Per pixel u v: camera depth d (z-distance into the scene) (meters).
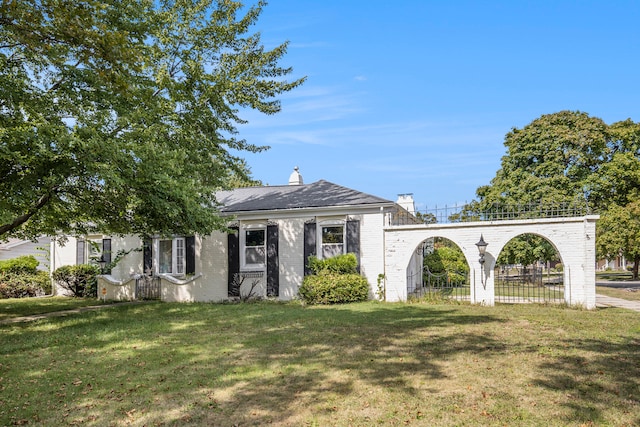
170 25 17.11
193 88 17.28
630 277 38.53
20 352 9.56
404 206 26.03
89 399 6.27
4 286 23.00
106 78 9.38
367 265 18.16
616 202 30.75
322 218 18.88
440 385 6.49
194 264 20.44
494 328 10.92
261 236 19.84
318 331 10.77
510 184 30.97
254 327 11.67
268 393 6.29
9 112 11.52
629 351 8.43
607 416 5.31
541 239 28.88
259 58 18.12
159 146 13.52
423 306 15.61
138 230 16.14
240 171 19.33
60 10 8.24
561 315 13.13
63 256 25.31
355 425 5.14
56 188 12.19
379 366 7.51
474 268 16.20
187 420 5.39
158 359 8.41
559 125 30.42
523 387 6.36
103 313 15.78
